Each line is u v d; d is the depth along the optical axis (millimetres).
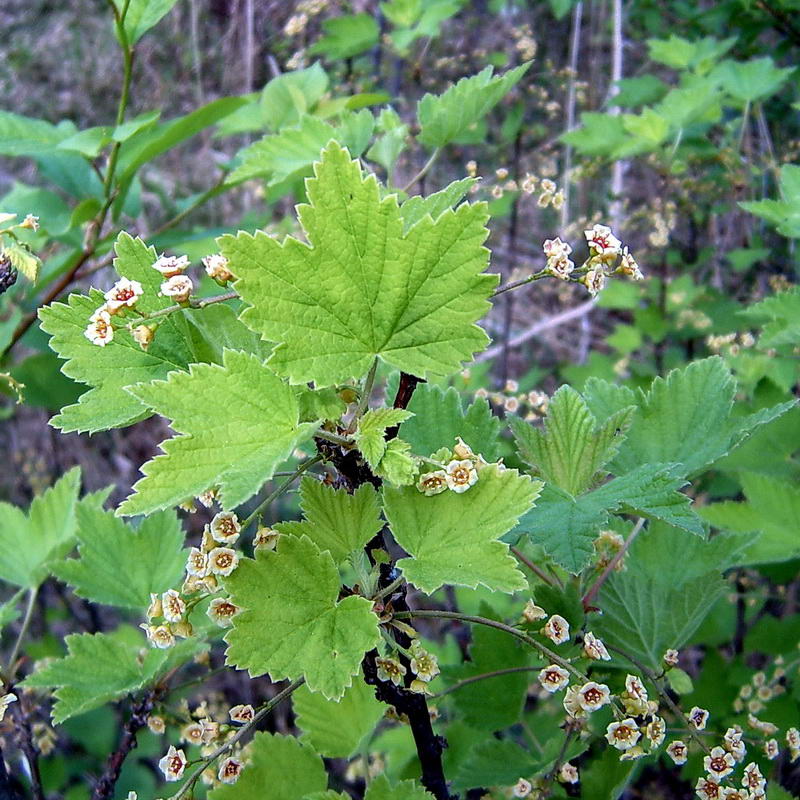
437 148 435
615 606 354
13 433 888
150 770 625
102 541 376
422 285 249
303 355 245
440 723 437
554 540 279
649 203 879
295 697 338
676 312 722
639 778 531
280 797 318
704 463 336
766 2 783
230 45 1089
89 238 502
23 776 548
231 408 241
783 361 560
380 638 249
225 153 1065
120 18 458
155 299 282
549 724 422
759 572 531
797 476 457
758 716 432
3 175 1050
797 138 865
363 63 858
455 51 950
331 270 245
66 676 336
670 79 1012
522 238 973
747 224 784
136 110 1130
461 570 254
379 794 298
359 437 248
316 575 257
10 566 411
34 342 499
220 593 270
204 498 261
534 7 1062
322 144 446
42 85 1146
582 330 907
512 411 412
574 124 952
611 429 314
